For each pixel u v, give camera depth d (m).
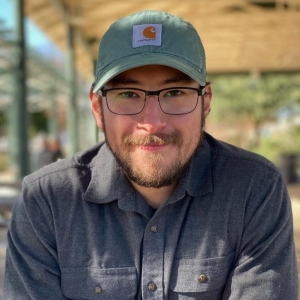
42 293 1.75
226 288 1.74
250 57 12.11
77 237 1.73
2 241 4.65
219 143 1.86
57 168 1.80
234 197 1.70
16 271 1.78
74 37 8.60
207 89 1.77
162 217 1.69
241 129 24.06
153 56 1.58
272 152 15.31
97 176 1.73
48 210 1.75
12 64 6.06
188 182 1.69
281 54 11.74
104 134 1.70
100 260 1.71
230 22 8.57
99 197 1.71
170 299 1.70
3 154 21.58
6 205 5.02
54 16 8.00
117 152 1.66
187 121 1.64
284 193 1.77
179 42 1.63
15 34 5.94
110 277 1.70
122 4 7.26
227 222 1.70
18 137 6.08
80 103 16.41
